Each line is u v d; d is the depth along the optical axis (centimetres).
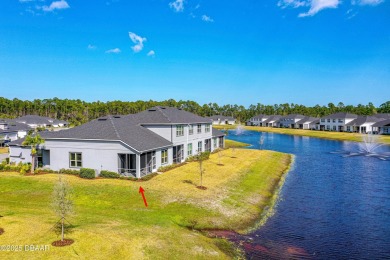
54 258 1662
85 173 3559
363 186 3966
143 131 4534
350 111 19038
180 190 3206
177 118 5094
